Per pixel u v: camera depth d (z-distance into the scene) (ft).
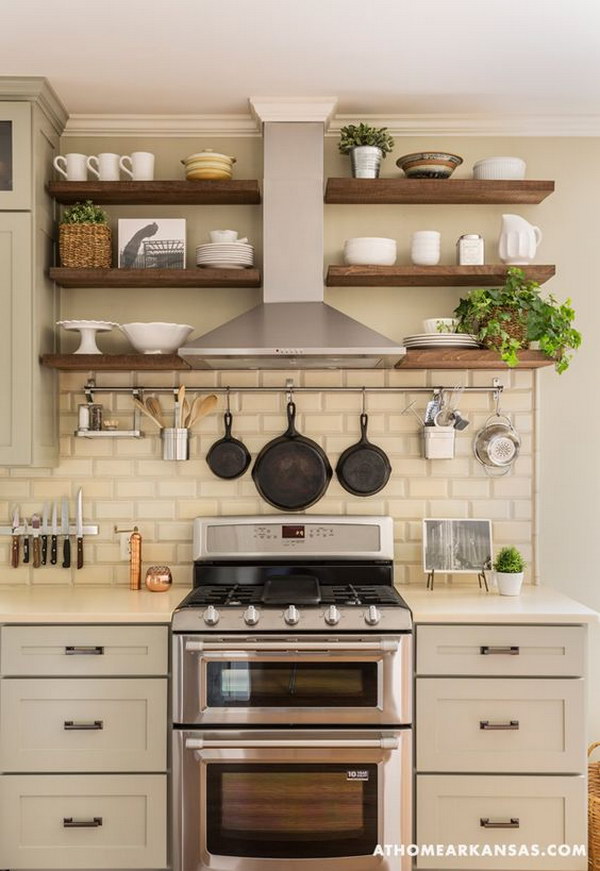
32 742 9.52
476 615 9.52
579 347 11.68
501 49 9.62
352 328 10.23
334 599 9.93
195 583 11.13
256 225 11.67
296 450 11.46
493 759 9.48
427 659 9.52
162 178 11.71
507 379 11.66
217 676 9.34
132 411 11.60
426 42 9.45
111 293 11.66
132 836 9.46
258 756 9.18
